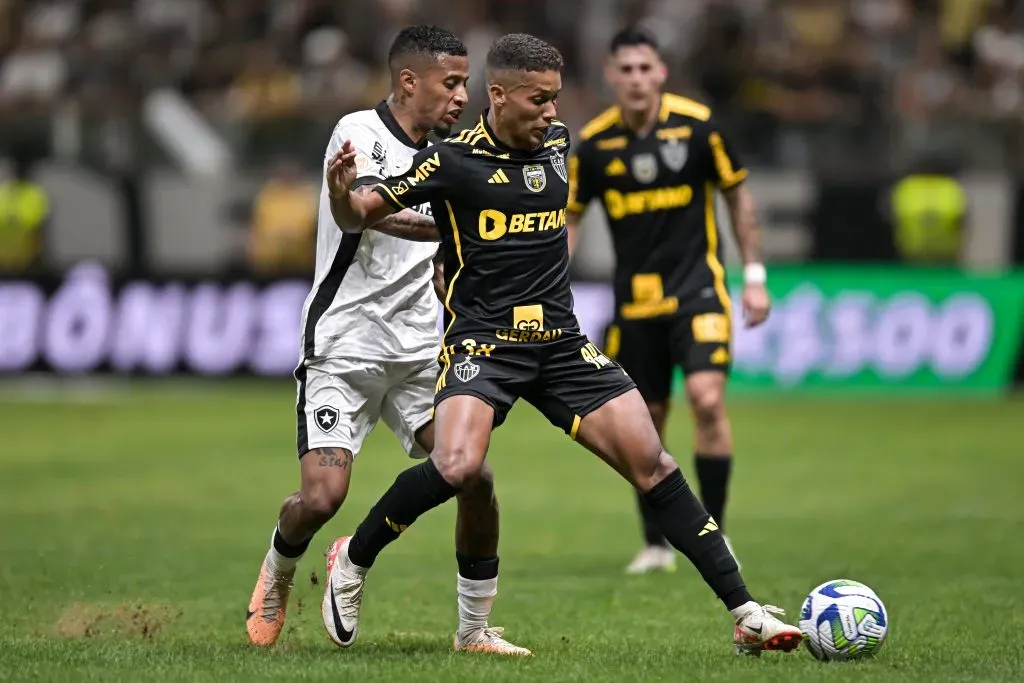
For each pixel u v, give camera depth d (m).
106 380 64.88
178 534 32.56
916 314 59.75
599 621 23.02
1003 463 43.28
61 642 20.52
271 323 63.47
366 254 20.16
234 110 69.19
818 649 18.92
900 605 24.06
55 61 72.44
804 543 31.20
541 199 19.12
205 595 25.45
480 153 18.92
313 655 19.44
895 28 69.94
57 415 56.59
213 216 64.94
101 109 68.19
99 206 65.38
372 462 44.69
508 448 48.47
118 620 22.94
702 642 20.98
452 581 27.03
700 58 65.25
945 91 67.81
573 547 31.34
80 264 65.50
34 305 65.62
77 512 35.75
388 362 20.28
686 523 19.06
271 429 52.12
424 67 20.34
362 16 70.38
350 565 19.44
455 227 19.20
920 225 59.81
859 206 60.09
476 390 18.94
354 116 20.66
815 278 60.41
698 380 28.36
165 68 72.06
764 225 60.66
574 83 70.19
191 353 64.31
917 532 32.47
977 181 60.03
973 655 19.38
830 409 56.38
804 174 61.97
